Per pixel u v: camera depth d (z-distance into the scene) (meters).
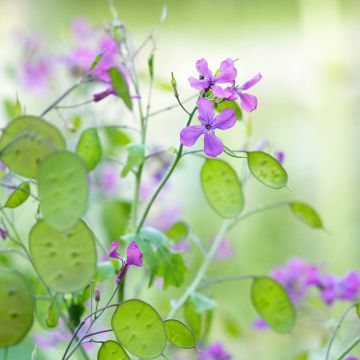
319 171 1.90
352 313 1.11
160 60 1.69
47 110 0.88
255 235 1.78
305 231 1.79
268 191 1.83
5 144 0.80
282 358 1.29
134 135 1.47
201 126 0.83
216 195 0.89
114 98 1.04
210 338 1.26
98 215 1.08
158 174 1.09
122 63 0.92
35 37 1.22
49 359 1.08
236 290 1.38
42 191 0.78
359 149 1.90
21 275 0.79
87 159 0.91
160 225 1.11
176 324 0.84
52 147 0.80
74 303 0.89
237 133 1.79
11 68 1.20
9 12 1.90
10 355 1.08
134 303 0.82
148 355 0.82
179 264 0.90
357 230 1.78
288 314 0.91
